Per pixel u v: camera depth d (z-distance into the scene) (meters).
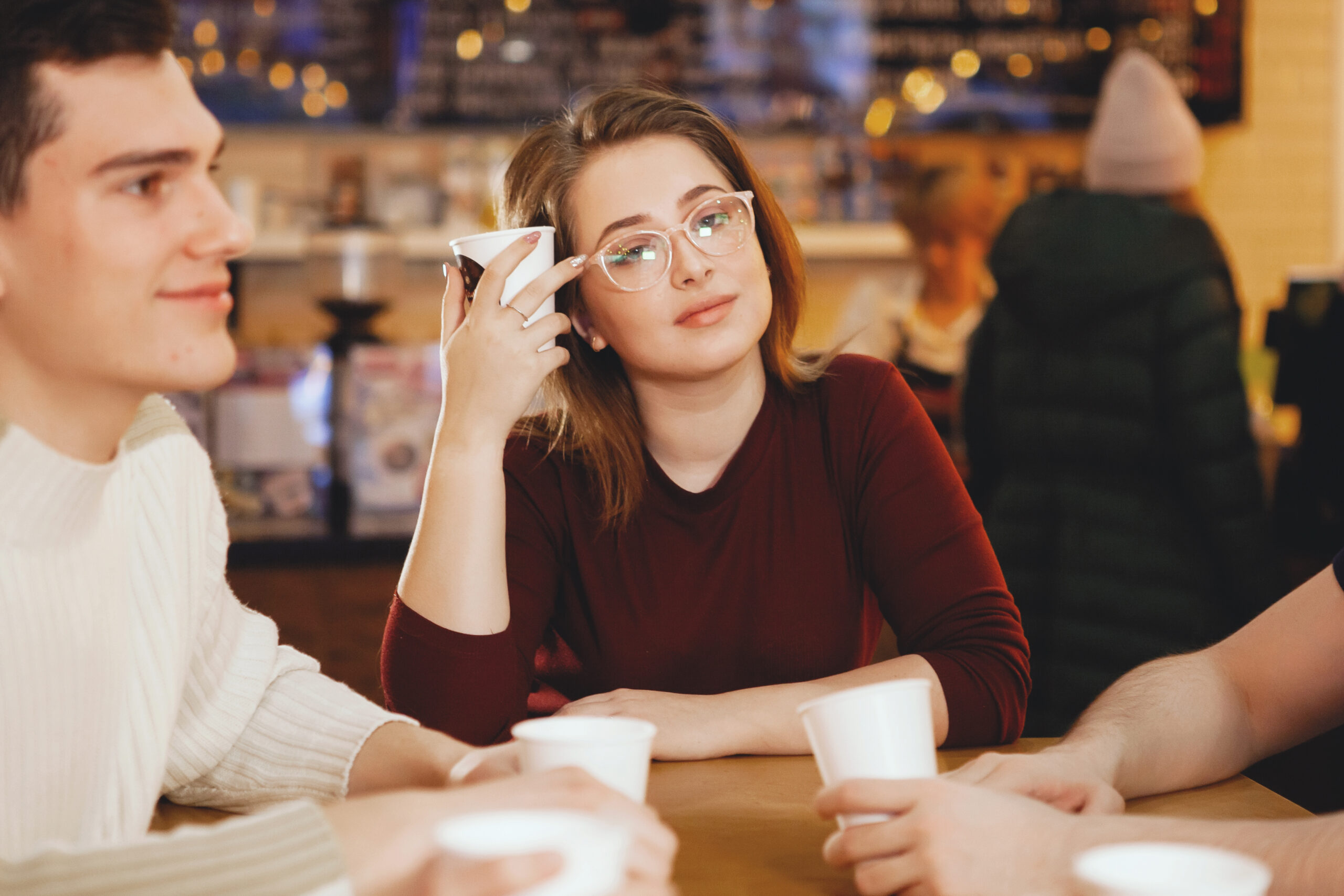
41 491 0.86
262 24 5.17
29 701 0.87
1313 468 3.38
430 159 5.30
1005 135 5.44
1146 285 2.11
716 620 1.43
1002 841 0.83
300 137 5.24
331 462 3.40
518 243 1.28
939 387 4.11
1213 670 1.16
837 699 0.87
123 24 0.80
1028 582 2.24
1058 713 2.20
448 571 1.28
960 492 1.44
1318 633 1.14
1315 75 5.53
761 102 5.36
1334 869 0.81
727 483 1.44
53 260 0.81
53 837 0.90
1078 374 2.19
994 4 5.34
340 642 2.96
